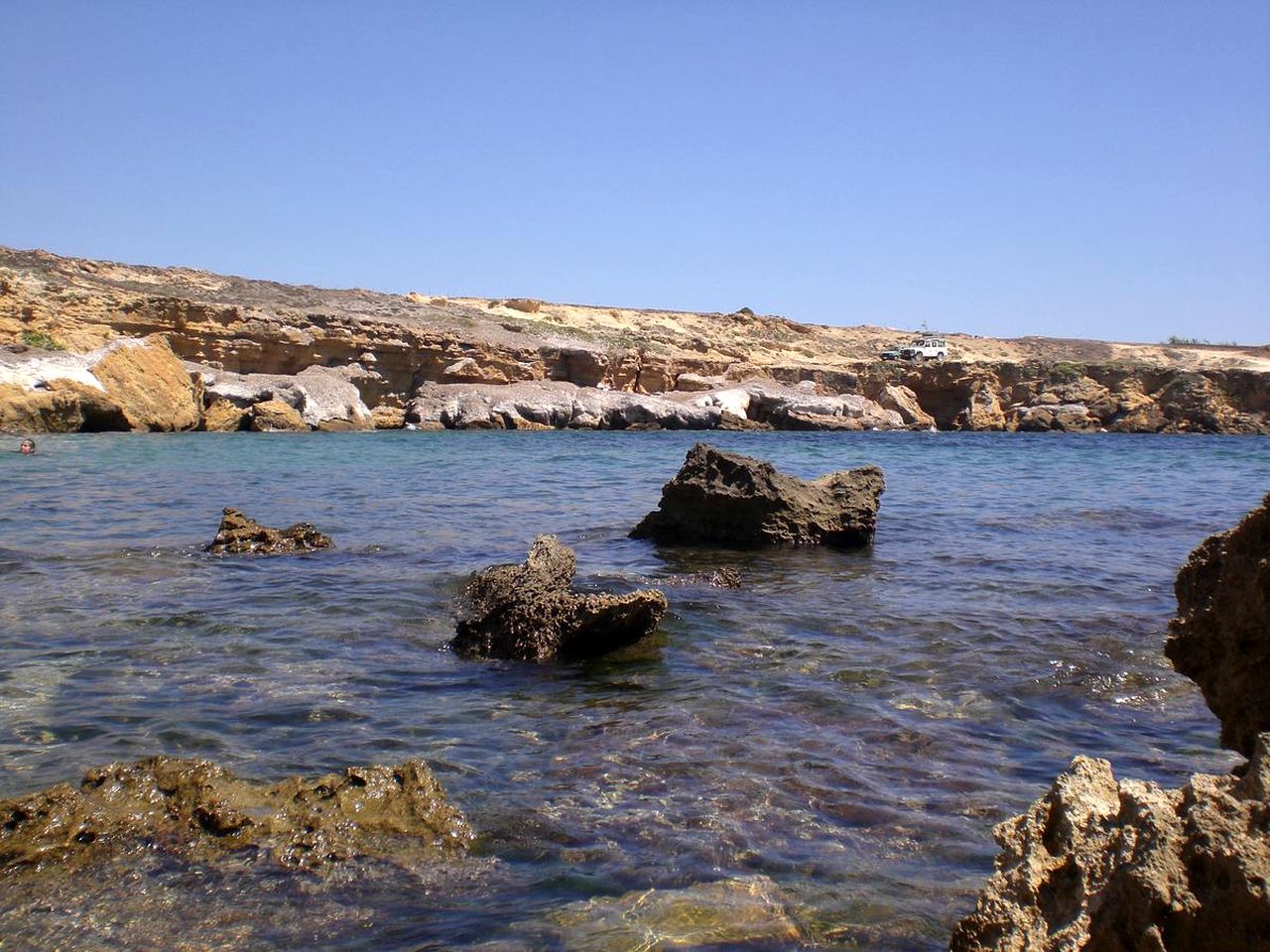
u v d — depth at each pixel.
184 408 45.69
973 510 21.12
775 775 6.07
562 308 105.94
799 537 15.77
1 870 4.69
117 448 34.38
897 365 81.44
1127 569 13.84
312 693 7.69
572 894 4.61
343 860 4.89
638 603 9.19
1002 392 78.50
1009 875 3.47
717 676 8.37
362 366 59.03
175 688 7.69
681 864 4.91
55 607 10.38
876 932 4.29
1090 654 9.11
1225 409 72.56
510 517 18.84
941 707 7.53
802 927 4.32
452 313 80.62
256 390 50.47
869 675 8.39
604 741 6.71
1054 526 18.64
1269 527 4.49
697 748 6.57
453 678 8.27
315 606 10.73
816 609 11.12
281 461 31.12
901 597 11.86
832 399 70.94
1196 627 4.75
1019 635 9.90
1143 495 24.84
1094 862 3.18
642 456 36.41
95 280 64.94
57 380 40.88
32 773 5.92
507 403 59.16
